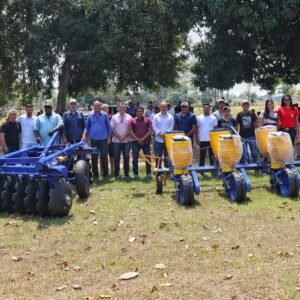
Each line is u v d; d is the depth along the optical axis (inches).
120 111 446.3
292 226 256.8
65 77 1001.5
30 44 967.6
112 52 915.4
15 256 221.8
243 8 589.6
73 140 435.2
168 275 192.9
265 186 372.8
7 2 982.4
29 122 421.1
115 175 453.1
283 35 658.2
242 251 218.4
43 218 292.5
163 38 929.5
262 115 470.3
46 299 173.8
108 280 190.4
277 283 179.0
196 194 325.1
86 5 928.9
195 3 648.4
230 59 700.0
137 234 252.1
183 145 327.0
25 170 298.5
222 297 169.6
